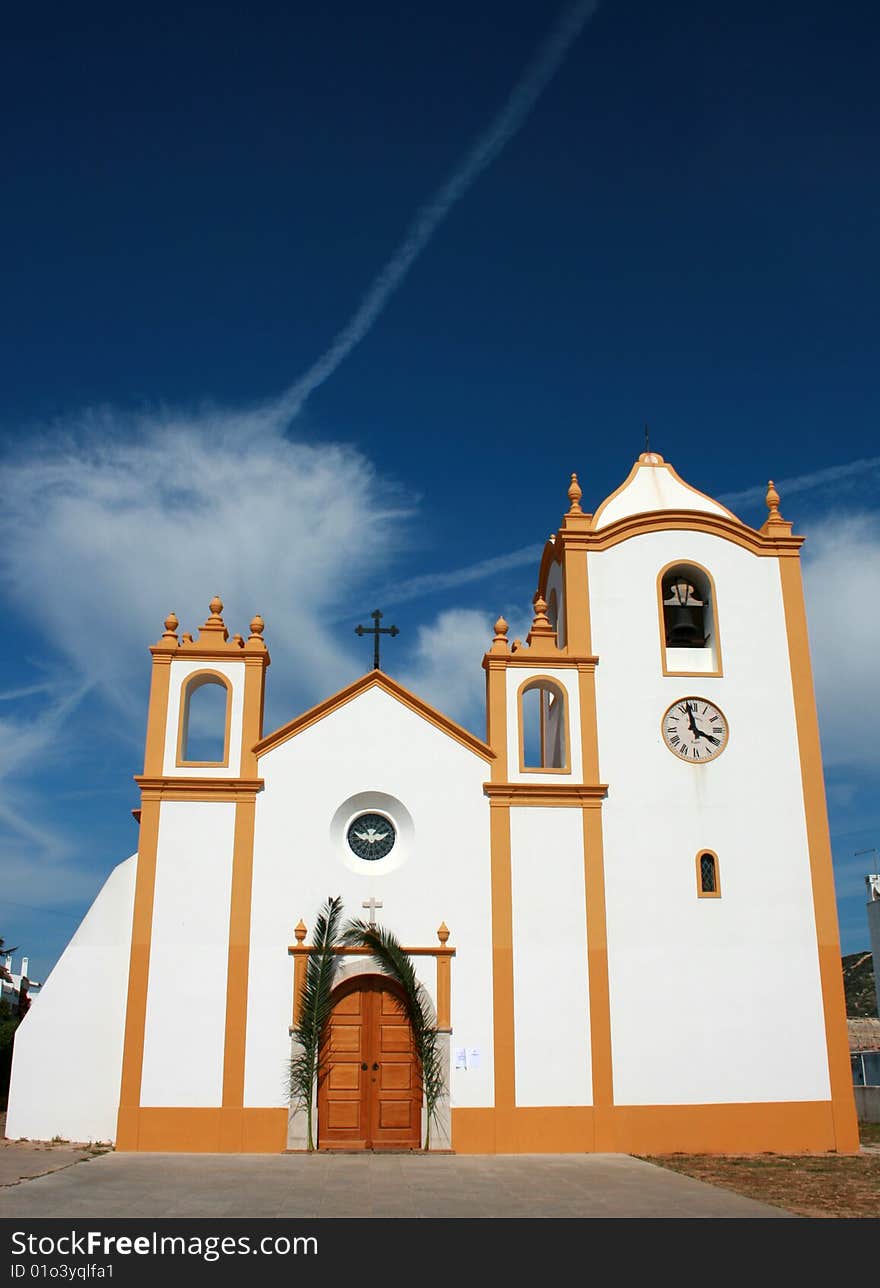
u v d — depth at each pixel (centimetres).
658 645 2350
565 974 2116
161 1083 1997
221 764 2183
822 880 2234
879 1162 1931
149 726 2197
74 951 2147
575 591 2372
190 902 2092
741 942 2178
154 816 2139
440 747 2230
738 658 2361
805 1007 2153
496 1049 2058
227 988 2048
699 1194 1541
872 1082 3456
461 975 2092
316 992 2031
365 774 2198
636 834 2219
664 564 2408
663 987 2133
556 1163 1875
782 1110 2091
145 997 2036
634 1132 2045
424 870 2148
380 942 2072
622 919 2164
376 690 2258
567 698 2302
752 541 2444
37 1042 2091
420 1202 1452
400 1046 2066
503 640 2330
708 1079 2092
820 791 2291
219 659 2256
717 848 2230
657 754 2275
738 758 2291
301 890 2116
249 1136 1975
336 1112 2023
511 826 2189
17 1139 2038
